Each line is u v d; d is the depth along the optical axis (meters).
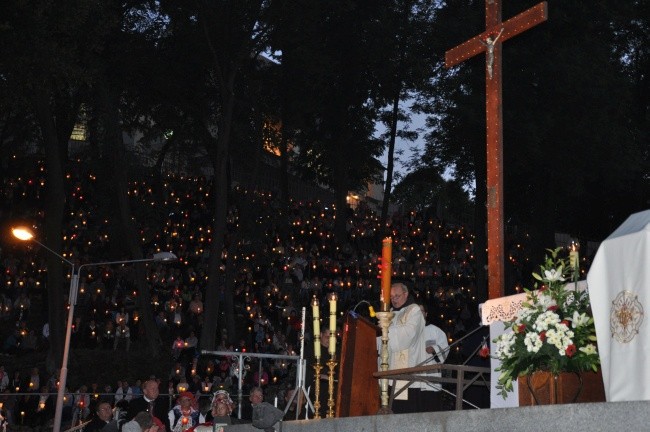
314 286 37.22
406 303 8.94
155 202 40.16
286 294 36.94
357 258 41.72
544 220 38.06
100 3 27.14
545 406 4.80
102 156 36.72
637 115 43.34
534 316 6.56
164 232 39.66
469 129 36.56
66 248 36.97
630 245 5.21
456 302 37.56
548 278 6.71
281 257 39.44
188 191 42.22
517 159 36.03
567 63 35.50
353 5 38.69
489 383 7.65
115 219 37.03
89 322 32.19
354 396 7.71
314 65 39.28
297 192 58.94
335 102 47.19
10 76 24.09
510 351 6.56
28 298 34.19
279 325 35.62
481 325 8.05
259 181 54.84
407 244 44.56
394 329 8.73
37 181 40.09
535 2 36.69
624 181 40.22
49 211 30.75
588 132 36.00
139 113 39.00
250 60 39.22
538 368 6.45
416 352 8.73
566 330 6.24
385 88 46.03
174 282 36.25
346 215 47.19
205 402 16.28
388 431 5.85
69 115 37.75
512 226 45.72
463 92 35.66
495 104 10.02
